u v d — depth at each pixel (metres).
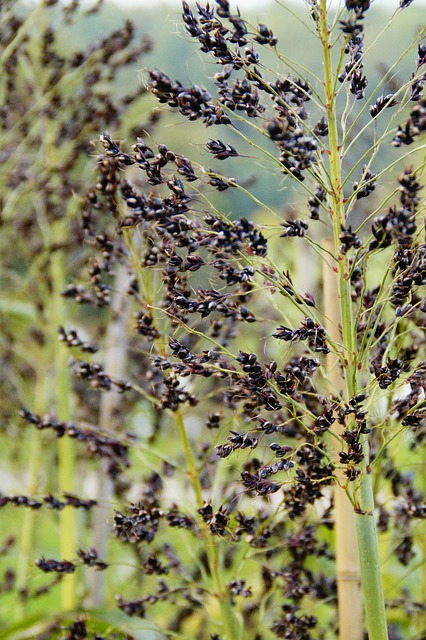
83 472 1.51
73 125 1.41
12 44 1.40
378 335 1.12
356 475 1.07
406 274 1.07
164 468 1.21
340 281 1.09
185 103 1.05
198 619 1.32
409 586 1.36
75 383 1.49
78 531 1.50
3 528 1.67
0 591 1.45
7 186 1.49
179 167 1.06
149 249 1.16
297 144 1.05
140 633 1.21
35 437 1.49
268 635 1.26
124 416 1.40
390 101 1.07
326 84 1.08
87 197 1.17
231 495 1.19
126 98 1.38
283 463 1.06
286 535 1.20
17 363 1.64
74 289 1.20
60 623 1.23
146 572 1.15
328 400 1.09
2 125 1.43
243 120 1.07
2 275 1.59
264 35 1.06
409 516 1.20
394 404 1.11
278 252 1.38
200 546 1.25
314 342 1.07
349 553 1.15
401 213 1.06
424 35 1.08
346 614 1.15
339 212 1.09
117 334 1.37
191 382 1.20
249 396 1.09
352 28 1.05
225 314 1.08
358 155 1.30
